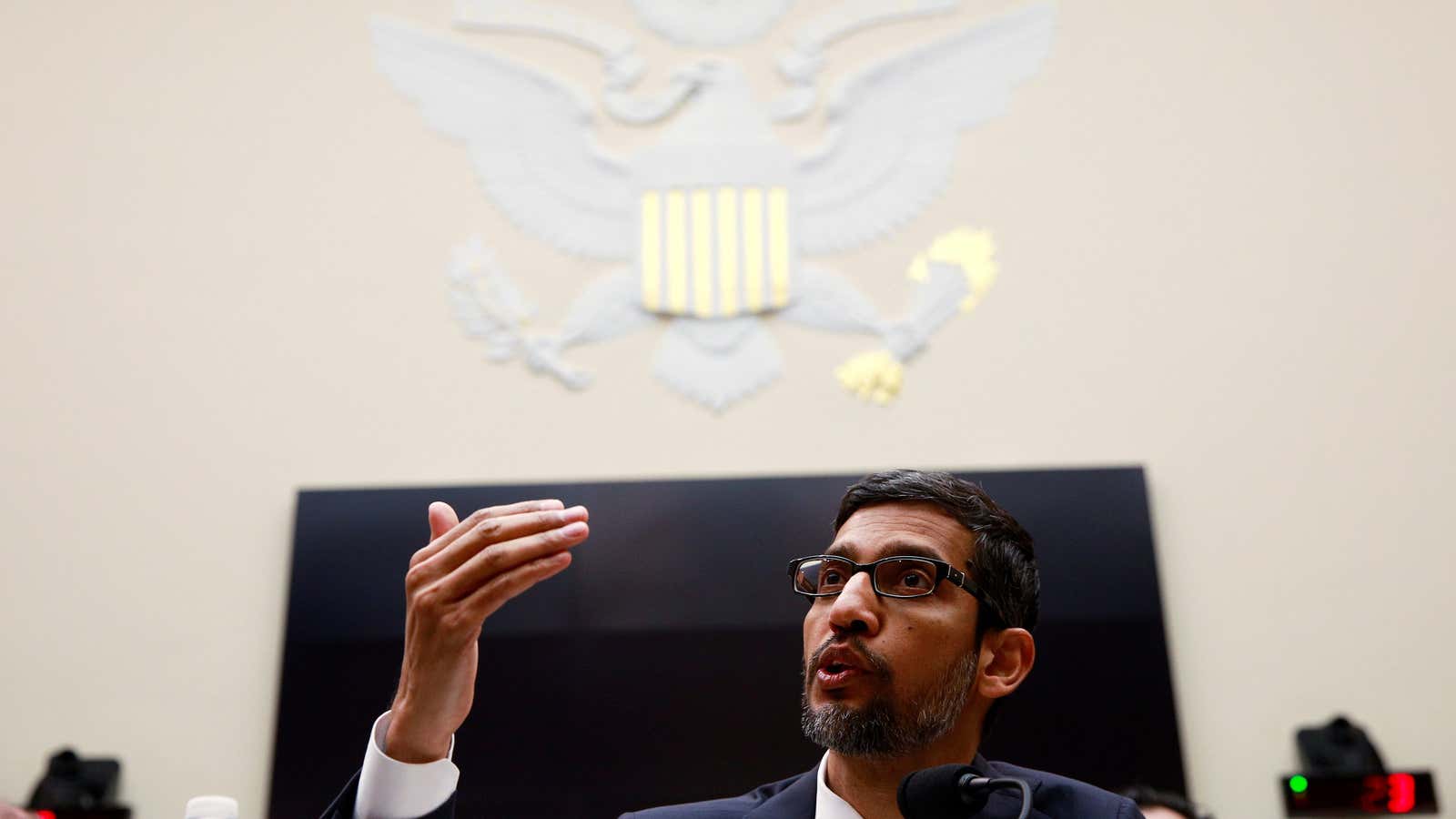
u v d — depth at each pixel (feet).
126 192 13.17
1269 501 12.09
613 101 13.38
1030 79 13.26
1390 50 13.04
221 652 12.01
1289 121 12.97
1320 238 12.67
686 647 11.78
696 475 12.37
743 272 12.86
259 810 11.57
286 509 12.40
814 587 4.75
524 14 13.61
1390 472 12.08
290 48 13.56
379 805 4.03
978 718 4.79
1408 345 12.36
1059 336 12.61
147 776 11.68
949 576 4.60
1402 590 11.80
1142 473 12.03
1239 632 11.78
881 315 12.78
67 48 13.51
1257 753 11.48
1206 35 13.24
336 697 11.68
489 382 12.72
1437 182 12.69
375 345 12.83
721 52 13.52
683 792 11.40
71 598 12.12
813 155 13.14
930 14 13.46
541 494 12.26
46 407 12.60
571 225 13.10
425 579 4.04
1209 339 12.51
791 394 12.60
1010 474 12.12
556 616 11.90
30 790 11.62
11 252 12.98
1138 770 11.22
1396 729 11.50
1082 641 11.58
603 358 12.76
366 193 13.21
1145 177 12.95
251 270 13.01
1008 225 12.92
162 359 12.76
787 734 11.50
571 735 11.56
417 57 13.52
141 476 12.46
